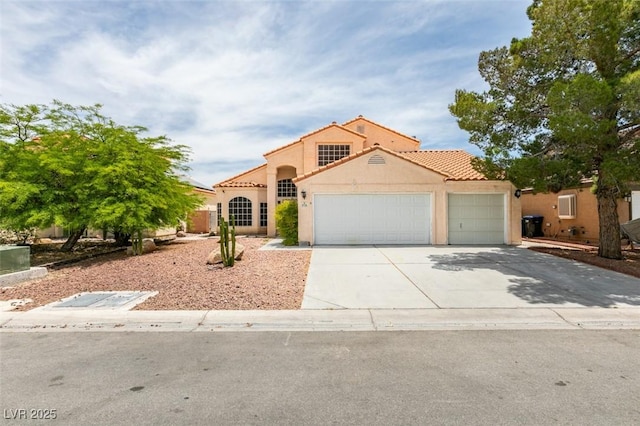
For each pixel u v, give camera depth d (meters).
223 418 3.32
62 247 15.71
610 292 7.94
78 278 9.73
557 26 10.43
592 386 3.89
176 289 8.41
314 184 16.34
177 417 3.34
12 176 12.78
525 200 21.59
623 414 3.33
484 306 7.04
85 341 5.41
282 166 22.88
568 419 3.25
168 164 16.83
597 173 12.60
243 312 6.71
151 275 10.00
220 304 7.20
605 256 11.96
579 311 6.66
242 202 24.25
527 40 11.56
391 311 6.78
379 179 16.27
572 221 18.12
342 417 3.31
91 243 19.28
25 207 13.09
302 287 8.57
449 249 14.77
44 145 13.77
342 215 16.41
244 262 11.98
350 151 21.94
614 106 9.82
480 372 4.26
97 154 14.61
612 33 9.82
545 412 3.37
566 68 11.49
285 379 4.11
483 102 12.30
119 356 4.82
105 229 15.00
